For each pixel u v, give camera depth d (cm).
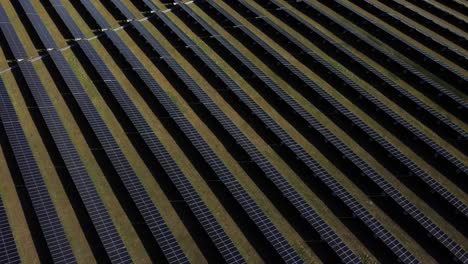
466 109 3148
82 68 3631
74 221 2409
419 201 2575
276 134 2973
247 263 2242
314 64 3731
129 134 2997
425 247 2327
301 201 2520
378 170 2769
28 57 3706
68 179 2656
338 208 2544
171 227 2409
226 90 3438
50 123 3000
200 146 2878
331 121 3145
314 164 2761
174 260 2177
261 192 2631
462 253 2228
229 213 2502
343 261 2198
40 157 2775
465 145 2927
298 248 2323
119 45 3916
